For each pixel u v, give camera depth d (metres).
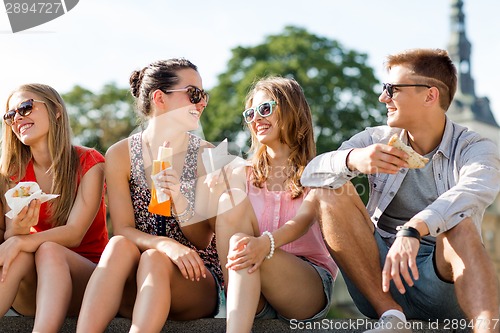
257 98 4.34
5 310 3.61
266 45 29.41
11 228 3.79
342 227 3.64
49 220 4.19
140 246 3.84
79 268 3.76
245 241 3.54
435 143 4.07
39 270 3.61
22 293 3.85
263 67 28.11
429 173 4.03
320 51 29.00
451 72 4.04
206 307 3.89
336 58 29.09
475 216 3.57
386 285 3.39
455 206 3.49
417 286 3.73
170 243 3.74
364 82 28.67
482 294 3.32
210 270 4.13
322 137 27.38
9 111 4.20
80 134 30.12
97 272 3.49
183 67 4.35
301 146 4.30
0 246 3.67
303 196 4.14
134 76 4.42
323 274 3.92
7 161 4.27
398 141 3.50
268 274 3.60
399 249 3.39
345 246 3.65
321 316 3.89
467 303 3.36
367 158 3.52
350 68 28.91
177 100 4.28
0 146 4.30
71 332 3.82
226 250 3.72
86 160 4.25
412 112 4.02
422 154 4.11
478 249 3.41
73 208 4.13
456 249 3.45
